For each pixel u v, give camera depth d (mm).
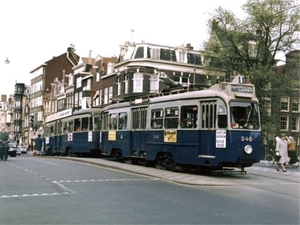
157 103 19656
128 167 19172
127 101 23141
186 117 17484
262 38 36375
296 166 23688
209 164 16188
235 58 38094
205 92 16766
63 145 35125
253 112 16172
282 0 35312
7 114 122500
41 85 87125
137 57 48031
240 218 8500
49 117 42906
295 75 40406
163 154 19234
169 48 49500
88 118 29797
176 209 9289
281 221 8352
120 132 23141
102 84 55531
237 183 14164
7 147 25125
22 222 7766
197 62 50719
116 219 8102
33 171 17266
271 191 12641
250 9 36000
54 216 8328
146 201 10250
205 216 8594
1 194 10961
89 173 16719
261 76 34406
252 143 15867
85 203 9820
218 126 15953
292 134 51594
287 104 51750
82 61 67938
